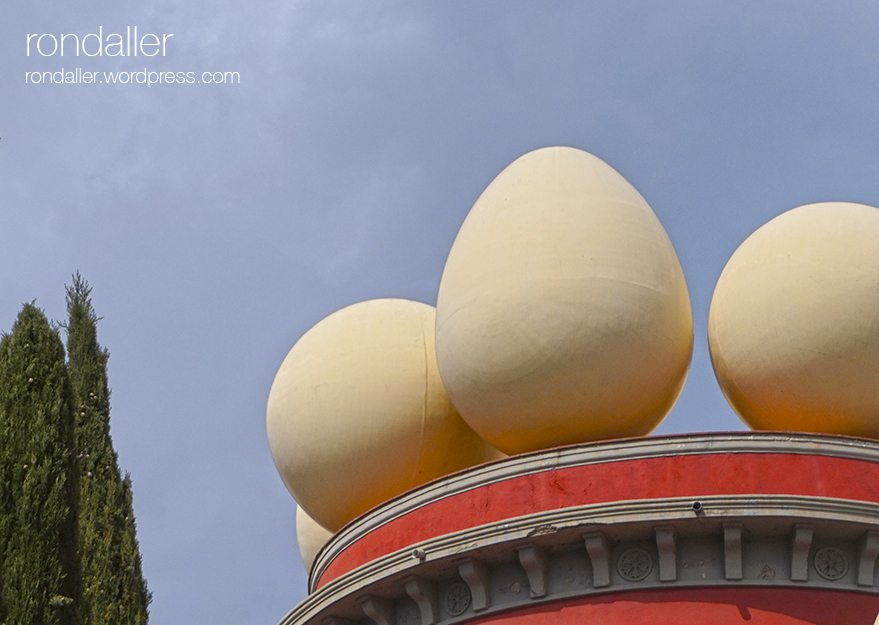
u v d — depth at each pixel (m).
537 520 18.23
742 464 18.36
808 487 18.25
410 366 21.98
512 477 19.00
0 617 17.97
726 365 20.36
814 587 17.94
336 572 20.73
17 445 19.06
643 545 18.27
